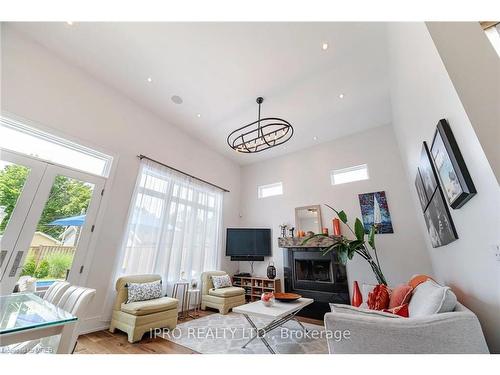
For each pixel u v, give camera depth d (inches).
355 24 104.7
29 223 105.7
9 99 105.0
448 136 55.6
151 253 150.9
